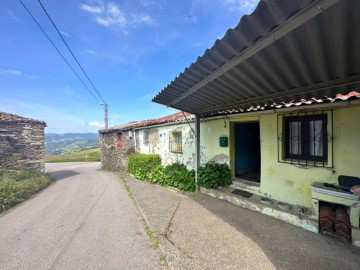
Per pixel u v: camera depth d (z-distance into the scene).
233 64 2.39
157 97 4.71
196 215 4.88
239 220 4.52
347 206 3.54
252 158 7.82
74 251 3.62
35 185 8.55
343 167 3.89
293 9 1.46
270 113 5.04
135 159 10.70
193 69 2.82
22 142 11.02
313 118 4.41
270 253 3.31
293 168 4.68
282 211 4.42
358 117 3.69
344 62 2.25
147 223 4.55
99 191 8.04
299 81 2.91
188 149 8.26
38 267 3.21
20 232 4.50
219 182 6.29
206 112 6.16
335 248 3.39
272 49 2.07
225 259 3.19
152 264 3.18
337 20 1.55
